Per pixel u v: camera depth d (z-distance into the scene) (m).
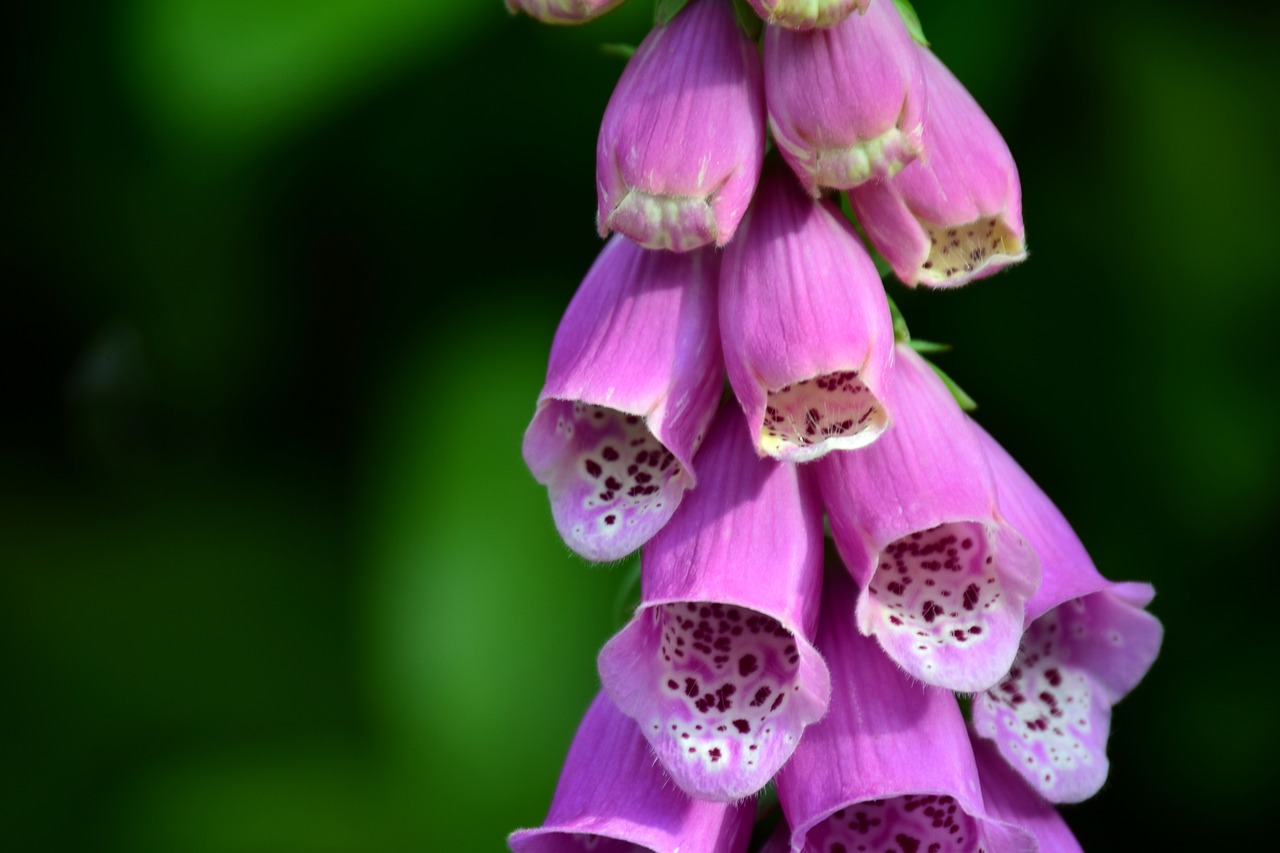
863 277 0.63
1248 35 0.84
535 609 0.81
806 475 0.64
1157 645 0.65
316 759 0.90
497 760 0.81
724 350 0.63
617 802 0.65
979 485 0.63
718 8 0.63
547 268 0.89
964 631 0.63
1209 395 0.83
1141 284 0.83
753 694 0.63
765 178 0.64
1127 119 0.83
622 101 0.63
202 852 0.86
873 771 0.64
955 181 0.63
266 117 0.79
